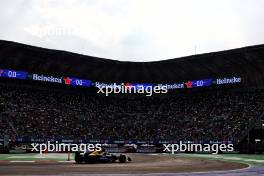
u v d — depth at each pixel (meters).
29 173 21.25
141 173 22.19
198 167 28.55
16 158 40.44
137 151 65.06
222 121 68.69
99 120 73.50
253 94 69.44
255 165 31.47
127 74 77.62
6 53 64.19
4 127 61.88
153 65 75.12
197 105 74.88
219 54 66.56
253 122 64.50
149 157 46.41
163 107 77.31
